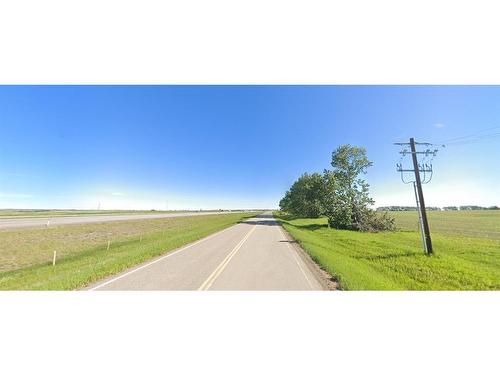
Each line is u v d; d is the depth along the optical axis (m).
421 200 17.42
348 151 38.22
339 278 9.18
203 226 37.62
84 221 41.59
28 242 20.41
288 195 80.94
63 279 9.01
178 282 8.91
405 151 18.05
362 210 35.59
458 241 24.22
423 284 10.30
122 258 12.62
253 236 24.27
